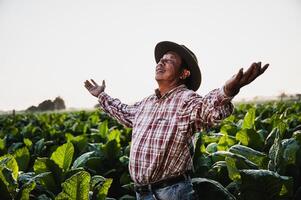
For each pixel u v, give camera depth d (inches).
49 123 546.6
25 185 105.9
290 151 126.6
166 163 99.7
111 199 121.2
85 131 346.9
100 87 144.7
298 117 273.0
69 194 95.0
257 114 423.2
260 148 162.9
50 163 135.4
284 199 107.6
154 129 102.6
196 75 113.7
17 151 166.2
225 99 86.7
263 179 103.2
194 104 95.9
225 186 130.8
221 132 212.4
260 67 79.7
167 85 111.0
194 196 103.0
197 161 145.6
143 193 104.0
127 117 129.8
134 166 104.8
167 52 115.6
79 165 155.2
